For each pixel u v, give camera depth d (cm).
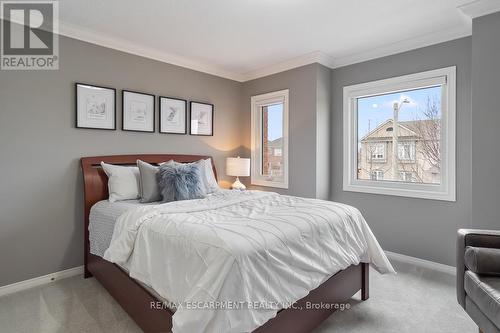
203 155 391
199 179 288
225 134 419
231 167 394
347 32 285
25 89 248
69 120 272
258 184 420
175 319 121
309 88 356
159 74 342
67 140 271
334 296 193
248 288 128
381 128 341
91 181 276
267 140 420
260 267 137
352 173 361
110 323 196
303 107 363
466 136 273
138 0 225
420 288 246
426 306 217
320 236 180
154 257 163
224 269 125
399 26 272
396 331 186
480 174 231
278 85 390
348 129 359
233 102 430
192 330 116
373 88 336
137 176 286
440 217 290
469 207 273
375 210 338
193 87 378
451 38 279
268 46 323
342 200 367
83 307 217
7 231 241
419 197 303
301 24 268
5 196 239
